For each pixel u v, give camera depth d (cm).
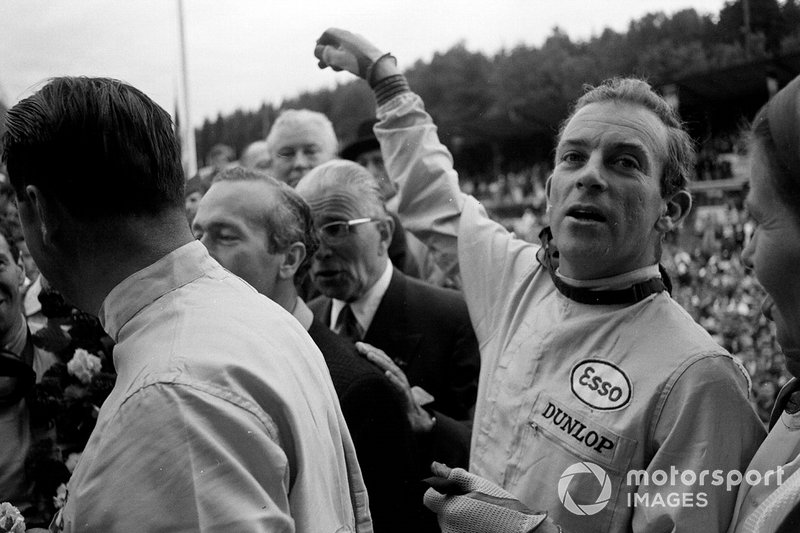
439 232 250
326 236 272
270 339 126
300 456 119
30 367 213
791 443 145
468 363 286
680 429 161
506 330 209
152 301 125
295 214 233
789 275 140
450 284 396
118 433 111
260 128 1645
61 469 207
